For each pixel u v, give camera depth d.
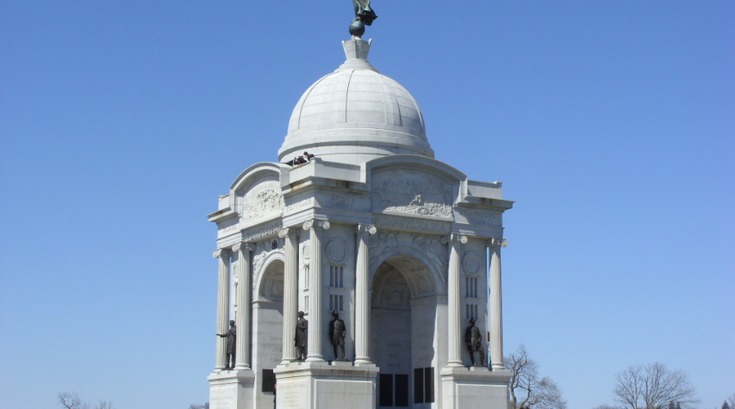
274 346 101.38
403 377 103.00
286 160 103.81
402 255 96.06
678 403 176.50
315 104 103.31
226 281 104.44
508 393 96.69
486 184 100.12
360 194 93.12
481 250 99.62
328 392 88.56
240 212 102.81
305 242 92.06
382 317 103.44
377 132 100.44
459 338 95.88
